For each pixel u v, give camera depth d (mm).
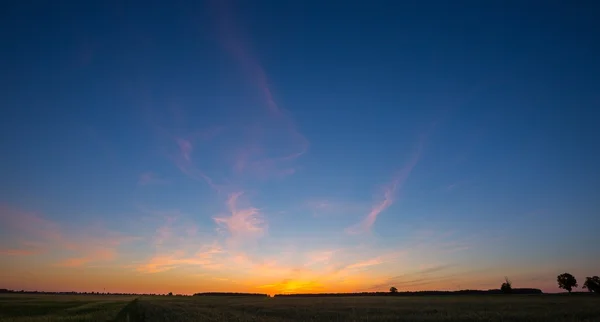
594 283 125188
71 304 81812
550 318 35875
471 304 63625
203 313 52312
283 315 47594
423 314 43844
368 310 52406
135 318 46438
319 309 55625
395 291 183250
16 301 94562
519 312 42094
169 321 40656
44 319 44219
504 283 151000
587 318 35500
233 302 88688
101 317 47438
